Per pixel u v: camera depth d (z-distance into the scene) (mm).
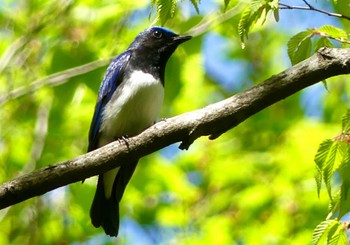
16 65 12617
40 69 12875
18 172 13164
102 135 9742
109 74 9797
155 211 12898
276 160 12789
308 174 12305
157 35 10102
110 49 12586
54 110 12711
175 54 12227
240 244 12656
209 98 15336
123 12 12727
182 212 12852
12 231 13258
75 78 12344
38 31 12586
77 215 12656
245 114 6348
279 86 6242
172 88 12312
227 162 12961
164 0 6188
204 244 12227
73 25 12570
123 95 9523
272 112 14812
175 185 12727
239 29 6316
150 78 9648
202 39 12297
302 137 12961
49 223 12977
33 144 12875
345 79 15102
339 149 5969
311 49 6648
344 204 6137
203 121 6418
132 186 12609
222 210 12641
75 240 12977
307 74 6172
